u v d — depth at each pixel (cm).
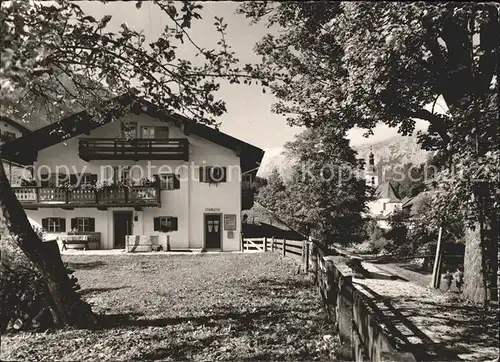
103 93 841
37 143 2330
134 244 2252
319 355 549
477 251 1029
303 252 1372
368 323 432
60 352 568
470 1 490
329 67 1201
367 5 551
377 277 1462
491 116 493
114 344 602
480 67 669
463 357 605
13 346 593
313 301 897
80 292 1074
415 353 624
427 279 1411
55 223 2398
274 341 612
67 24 601
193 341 614
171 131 2450
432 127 930
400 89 806
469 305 985
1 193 634
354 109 999
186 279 1266
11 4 383
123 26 675
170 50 688
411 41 588
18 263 695
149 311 816
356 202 2708
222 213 2438
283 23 1124
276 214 3256
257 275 1294
